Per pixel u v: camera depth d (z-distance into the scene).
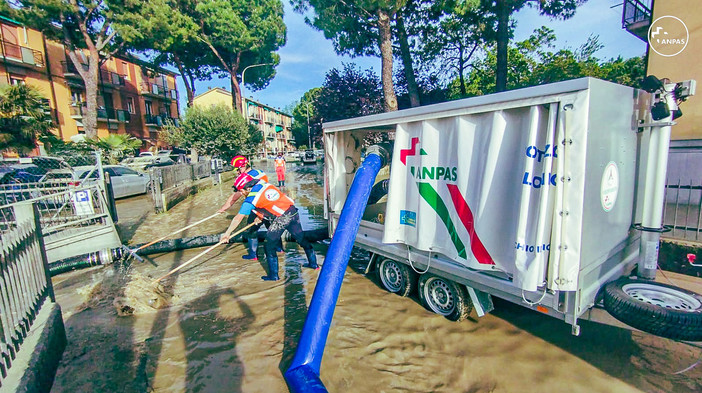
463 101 2.95
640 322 2.43
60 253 5.85
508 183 2.71
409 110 3.53
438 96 19.75
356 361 3.00
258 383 2.77
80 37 20.53
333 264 3.00
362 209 3.50
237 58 28.47
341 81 19.00
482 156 2.86
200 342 3.39
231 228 4.71
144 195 13.74
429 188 3.39
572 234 2.38
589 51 19.39
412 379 2.77
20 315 2.80
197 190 14.22
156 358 3.15
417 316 3.72
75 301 4.46
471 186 2.97
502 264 2.79
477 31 18.31
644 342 3.13
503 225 2.77
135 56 29.94
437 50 19.94
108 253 5.88
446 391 2.63
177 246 6.51
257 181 4.93
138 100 30.42
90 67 19.94
